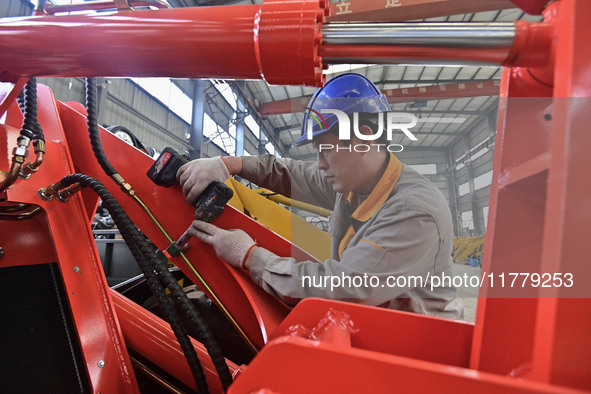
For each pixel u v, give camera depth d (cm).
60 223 67
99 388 59
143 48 36
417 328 42
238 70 36
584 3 25
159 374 80
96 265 71
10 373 54
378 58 33
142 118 645
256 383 28
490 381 23
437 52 31
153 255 59
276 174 104
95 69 40
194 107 811
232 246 68
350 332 42
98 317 66
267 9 33
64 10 57
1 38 39
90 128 70
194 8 35
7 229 62
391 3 363
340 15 380
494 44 29
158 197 81
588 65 24
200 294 118
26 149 54
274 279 62
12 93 46
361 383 26
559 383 24
